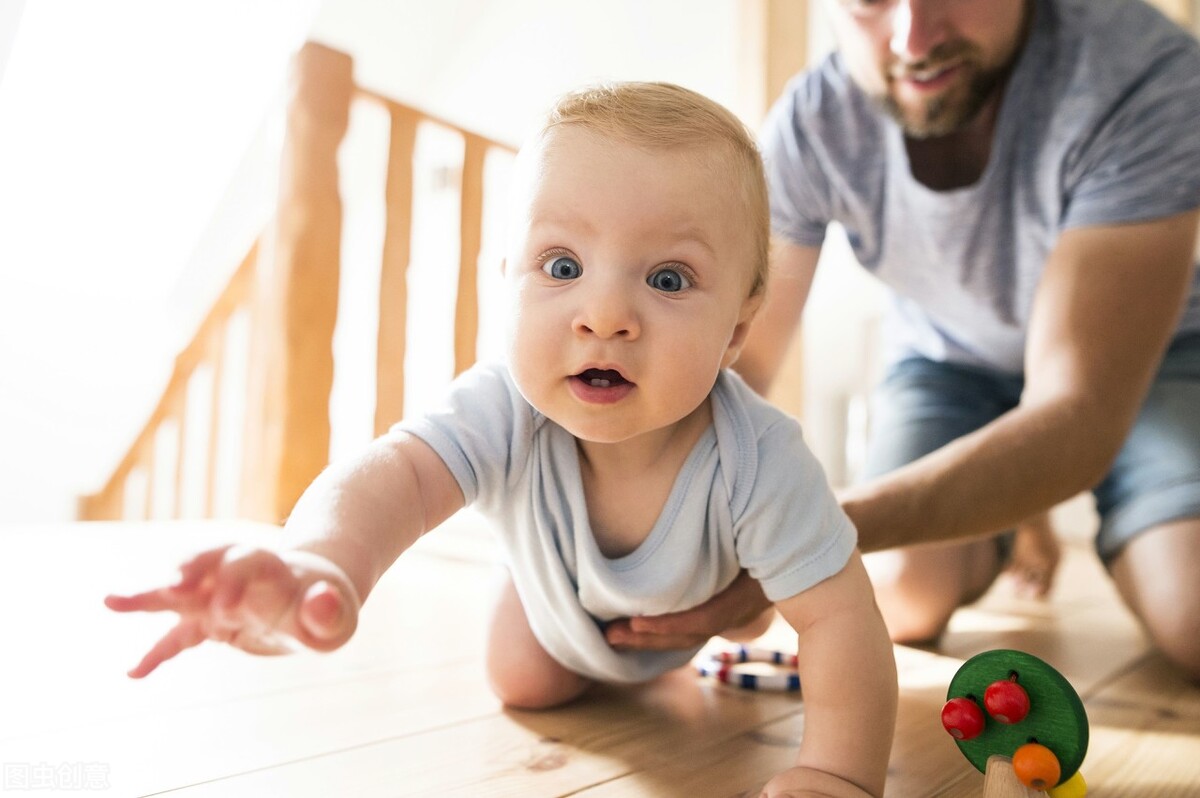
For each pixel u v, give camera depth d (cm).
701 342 64
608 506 77
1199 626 107
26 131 329
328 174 222
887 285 146
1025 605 162
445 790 69
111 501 380
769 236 75
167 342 410
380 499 63
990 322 137
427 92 455
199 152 347
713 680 104
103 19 301
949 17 108
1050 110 116
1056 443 93
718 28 362
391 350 228
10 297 379
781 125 136
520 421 75
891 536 88
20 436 402
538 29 418
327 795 67
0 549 179
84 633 113
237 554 46
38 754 73
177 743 77
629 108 67
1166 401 125
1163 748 85
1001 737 68
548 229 65
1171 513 115
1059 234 113
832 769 66
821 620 71
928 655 120
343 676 100
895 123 122
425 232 444
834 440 346
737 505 73
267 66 319
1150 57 113
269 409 222
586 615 82
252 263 283
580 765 76
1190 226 107
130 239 375
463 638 120
